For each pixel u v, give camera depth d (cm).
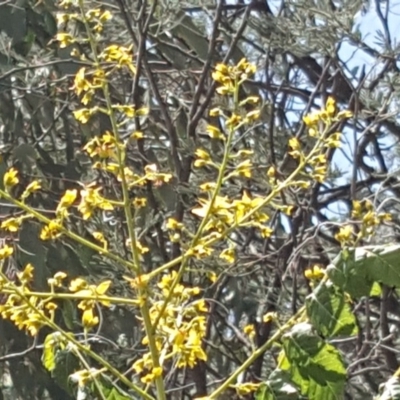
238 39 557
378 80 525
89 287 254
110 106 267
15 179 258
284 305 545
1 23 577
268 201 258
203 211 254
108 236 513
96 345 543
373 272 254
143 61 543
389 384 251
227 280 571
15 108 622
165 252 530
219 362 601
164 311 254
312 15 520
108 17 284
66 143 619
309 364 259
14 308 250
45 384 573
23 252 534
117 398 260
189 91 643
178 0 568
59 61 545
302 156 263
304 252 559
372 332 556
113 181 550
